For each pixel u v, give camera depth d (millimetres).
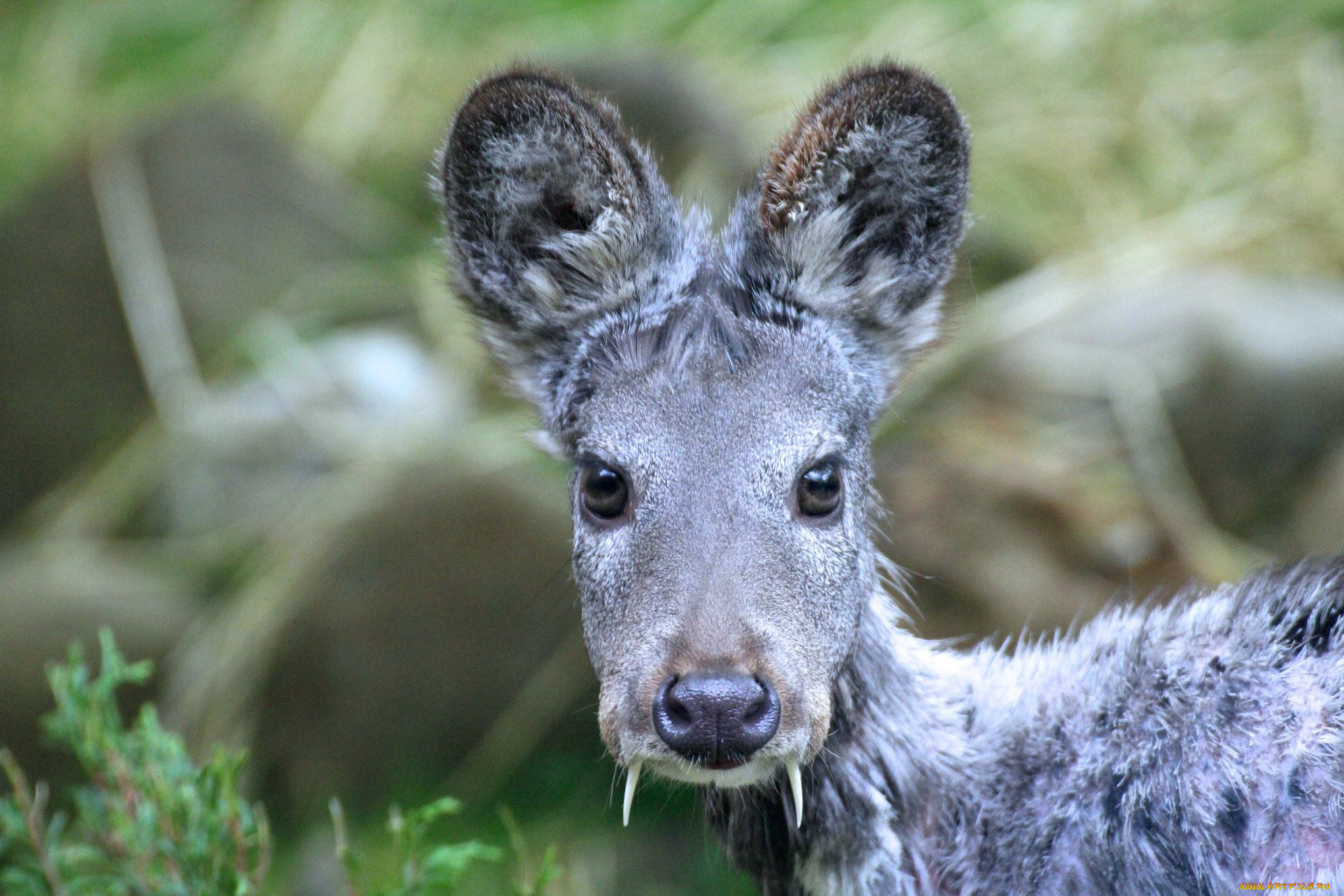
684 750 5750
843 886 6492
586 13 18766
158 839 7484
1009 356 13180
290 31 19188
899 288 6906
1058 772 6594
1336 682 6211
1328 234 14711
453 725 11586
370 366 14711
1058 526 11578
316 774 11500
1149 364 12992
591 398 6531
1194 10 17000
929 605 11234
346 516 12352
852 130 6527
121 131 16500
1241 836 6168
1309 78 16188
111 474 14188
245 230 16016
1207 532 12328
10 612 12227
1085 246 14953
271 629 11859
